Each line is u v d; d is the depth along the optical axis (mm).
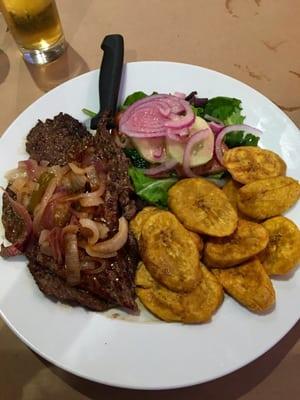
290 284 284
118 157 319
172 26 426
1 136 357
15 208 300
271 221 297
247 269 282
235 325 272
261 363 285
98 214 292
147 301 278
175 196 306
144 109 333
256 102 347
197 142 328
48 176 300
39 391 282
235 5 434
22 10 371
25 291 286
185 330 271
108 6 435
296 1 434
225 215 292
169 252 278
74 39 420
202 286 276
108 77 346
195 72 360
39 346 267
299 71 401
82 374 259
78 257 280
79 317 277
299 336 292
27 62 411
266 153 321
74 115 352
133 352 265
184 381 256
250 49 413
